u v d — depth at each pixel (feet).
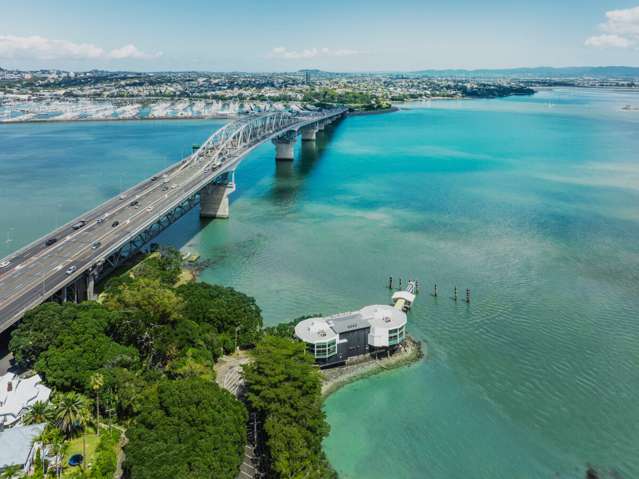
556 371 357.00
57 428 260.83
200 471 221.46
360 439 290.76
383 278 504.02
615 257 555.69
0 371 315.58
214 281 492.13
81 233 492.13
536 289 479.41
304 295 465.88
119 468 247.09
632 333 404.36
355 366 358.84
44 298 363.35
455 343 390.63
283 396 273.33
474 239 611.06
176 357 324.80
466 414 313.53
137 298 354.95
